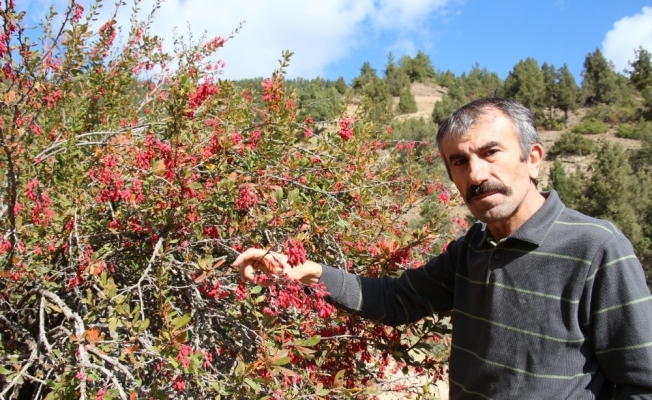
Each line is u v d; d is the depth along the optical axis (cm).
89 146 347
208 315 253
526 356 168
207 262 218
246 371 198
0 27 265
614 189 2056
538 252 169
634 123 4819
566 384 162
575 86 5478
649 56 6819
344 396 239
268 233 251
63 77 333
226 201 281
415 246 281
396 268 267
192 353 200
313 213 281
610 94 5697
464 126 176
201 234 266
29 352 270
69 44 321
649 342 151
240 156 296
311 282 218
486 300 180
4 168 321
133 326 203
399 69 6369
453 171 185
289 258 202
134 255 301
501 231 183
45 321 305
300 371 251
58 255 293
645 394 152
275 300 237
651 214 2062
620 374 157
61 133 329
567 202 2212
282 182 308
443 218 391
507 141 174
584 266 161
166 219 270
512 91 5572
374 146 461
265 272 204
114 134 321
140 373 252
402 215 380
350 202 338
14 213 267
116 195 261
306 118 394
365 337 258
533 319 168
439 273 217
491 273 178
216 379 215
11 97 265
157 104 471
